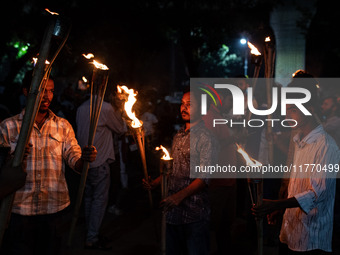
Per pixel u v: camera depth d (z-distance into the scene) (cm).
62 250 501
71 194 627
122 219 639
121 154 786
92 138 273
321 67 1822
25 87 317
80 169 316
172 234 338
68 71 1489
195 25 948
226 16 987
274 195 489
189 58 945
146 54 1491
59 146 328
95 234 508
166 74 3020
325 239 281
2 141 314
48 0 1163
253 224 532
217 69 2444
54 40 216
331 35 1571
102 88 276
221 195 432
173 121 979
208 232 333
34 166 316
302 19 969
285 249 303
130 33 1224
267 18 997
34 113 206
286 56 972
